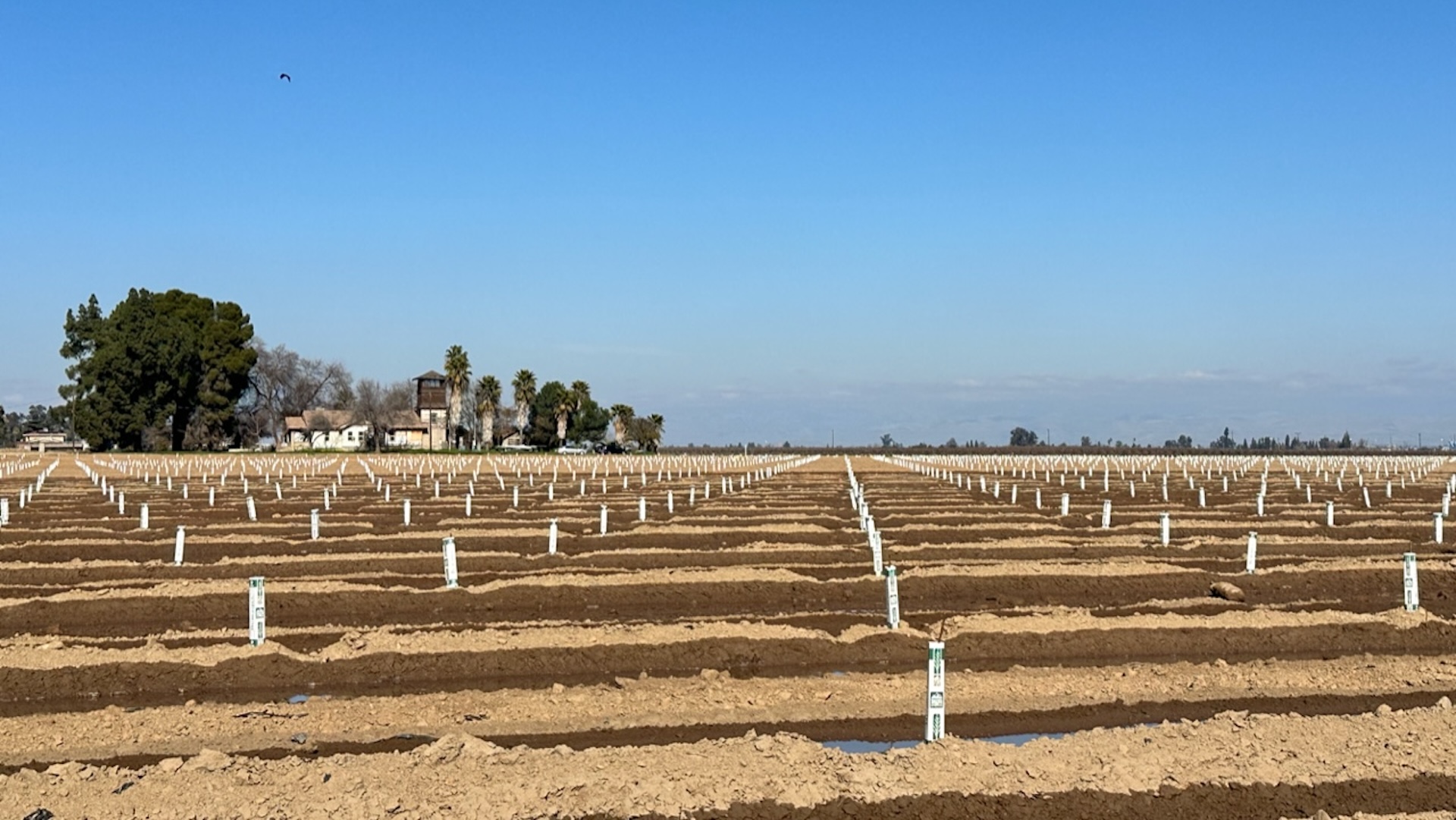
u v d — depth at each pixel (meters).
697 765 11.82
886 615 20.78
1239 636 19.41
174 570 27.66
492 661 17.55
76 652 17.38
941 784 11.50
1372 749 12.56
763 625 19.39
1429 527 37.16
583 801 11.05
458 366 137.12
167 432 122.50
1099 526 38.94
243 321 126.38
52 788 10.95
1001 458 112.50
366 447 148.50
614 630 18.89
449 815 10.66
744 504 48.00
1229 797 11.47
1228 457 120.38
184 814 10.57
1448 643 19.83
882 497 53.03
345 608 23.12
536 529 36.62
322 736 14.09
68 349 132.25
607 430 169.50
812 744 12.40
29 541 33.69
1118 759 12.09
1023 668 17.53
